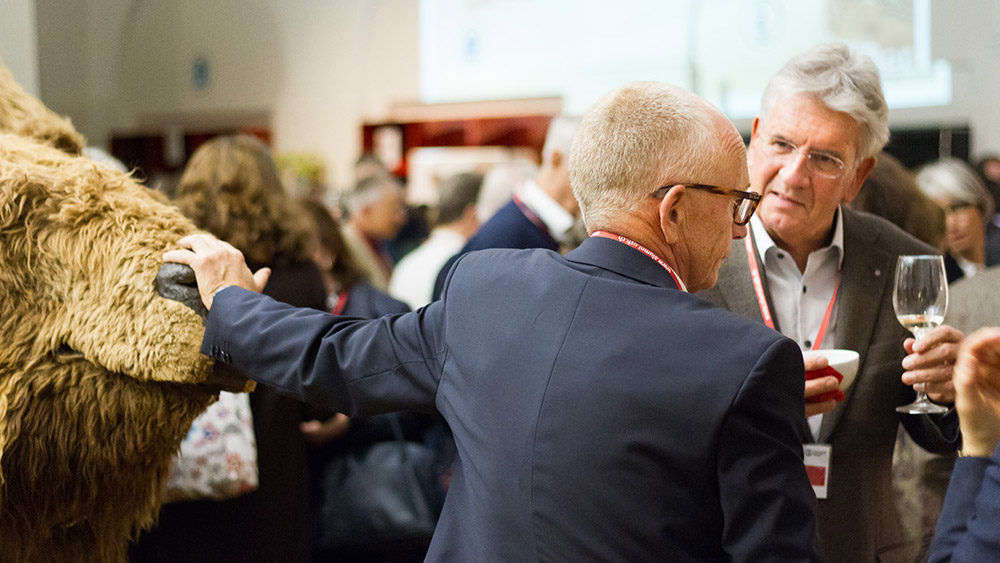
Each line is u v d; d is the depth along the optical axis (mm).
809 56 1688
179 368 1331
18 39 2809
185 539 2080
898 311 1609
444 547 1320
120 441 1355
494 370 1218
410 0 11664
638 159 1237
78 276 1353
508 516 1177
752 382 1075
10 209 1338
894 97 8914
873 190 2324
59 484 1348
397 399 1333
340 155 12164
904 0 8805
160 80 13312
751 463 1063
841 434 1696
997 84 8484
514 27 11055
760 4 9570
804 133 1657
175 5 13055
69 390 1335
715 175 1241
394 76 11891
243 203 2162
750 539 1049
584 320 1185
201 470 1901
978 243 3697
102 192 1428
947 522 1198
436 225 4559
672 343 1128
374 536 2629
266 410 2172
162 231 1432
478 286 1307
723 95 9883
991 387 1223
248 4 12602
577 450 1126
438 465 3033
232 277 1426
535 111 11016
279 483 2186
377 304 2926
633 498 1101
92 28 13430
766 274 1805
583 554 1118
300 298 2215
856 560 1688
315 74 12266
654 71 10156
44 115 1662
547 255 1311
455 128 11445
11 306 1334
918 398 1650
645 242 1258
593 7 10500
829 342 1774
